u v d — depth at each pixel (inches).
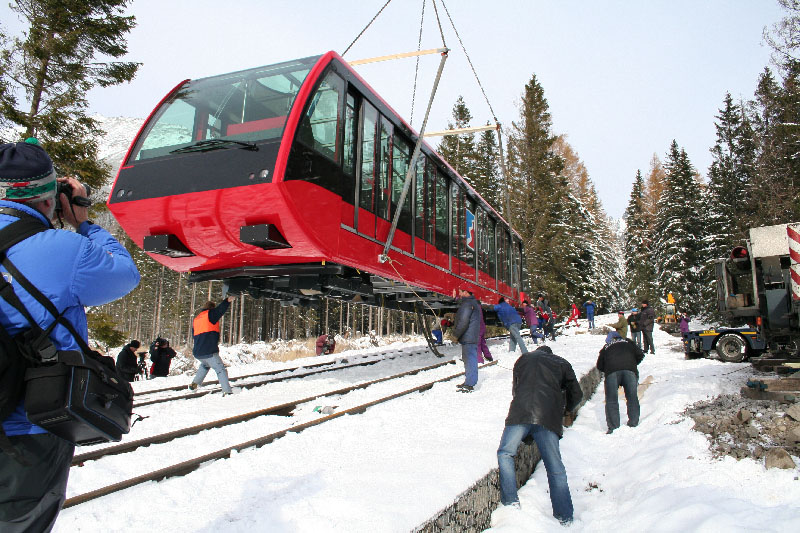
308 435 220.1
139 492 155.0
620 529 166.9
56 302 70.9
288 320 2111.2
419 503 139.2
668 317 1318.9
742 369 422.6
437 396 316.2
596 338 882.8
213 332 337.7
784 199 994.1
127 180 283.3
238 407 292.4
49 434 69.7
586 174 2075.5
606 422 325.4
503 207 1617.9
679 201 1790.1
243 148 261.4
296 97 268.4
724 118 1694.1
